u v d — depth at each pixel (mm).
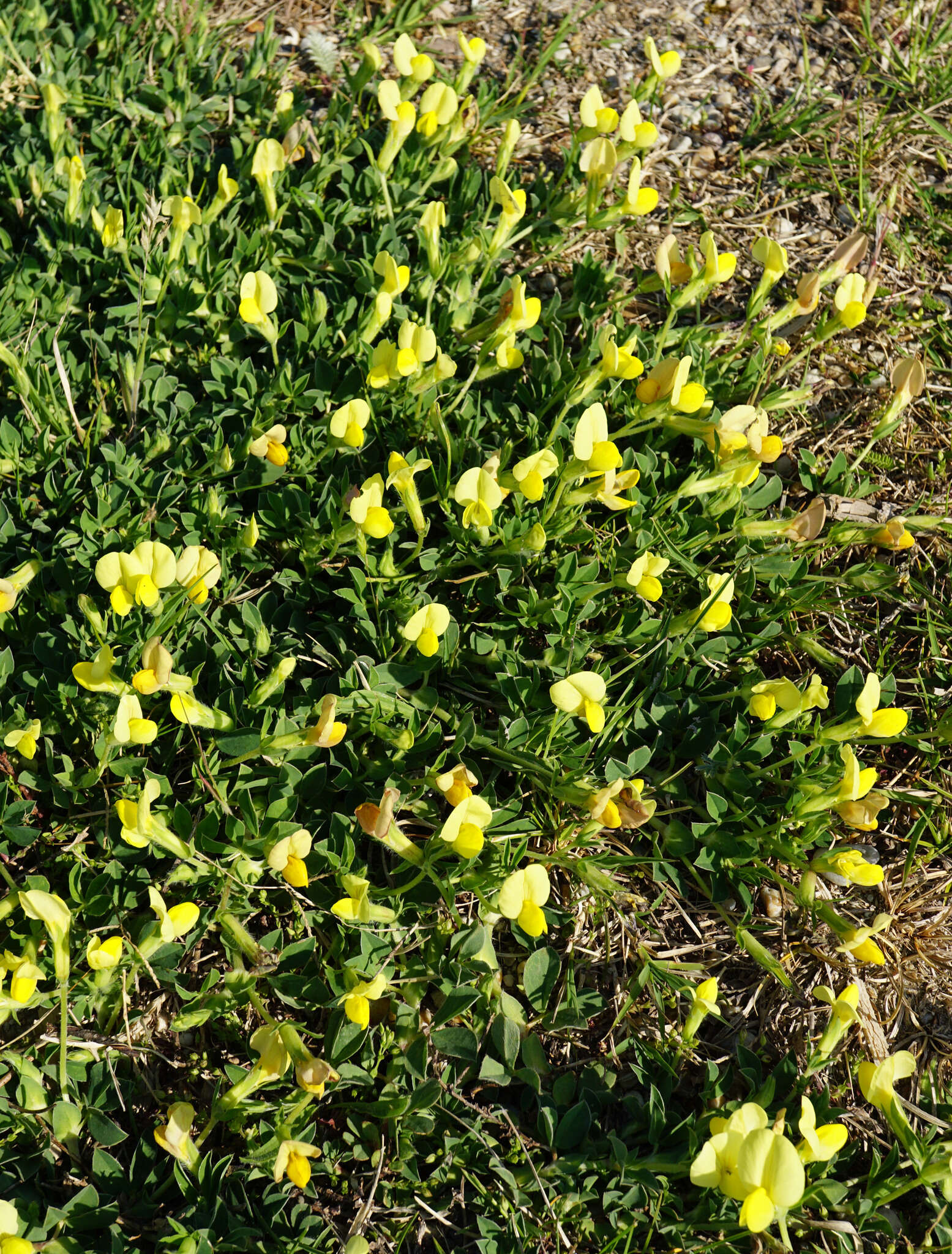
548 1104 366
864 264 562
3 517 433
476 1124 355
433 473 447
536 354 492
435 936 382
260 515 446
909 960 409
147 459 459
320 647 422
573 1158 350
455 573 448
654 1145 358
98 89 570
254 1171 347
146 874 382
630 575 417
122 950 364
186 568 385
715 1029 394
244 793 388
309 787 396
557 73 621
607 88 619
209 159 538
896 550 489
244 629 426
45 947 371
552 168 587
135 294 495
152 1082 369
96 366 477
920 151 612
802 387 525
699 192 588
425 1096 351
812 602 456
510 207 484
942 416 527
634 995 384
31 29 589
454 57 622
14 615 423
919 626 472
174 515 443
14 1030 369
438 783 366
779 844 398
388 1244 346
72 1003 367
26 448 459
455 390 488
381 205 533
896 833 433
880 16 671
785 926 408
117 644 412
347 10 633
